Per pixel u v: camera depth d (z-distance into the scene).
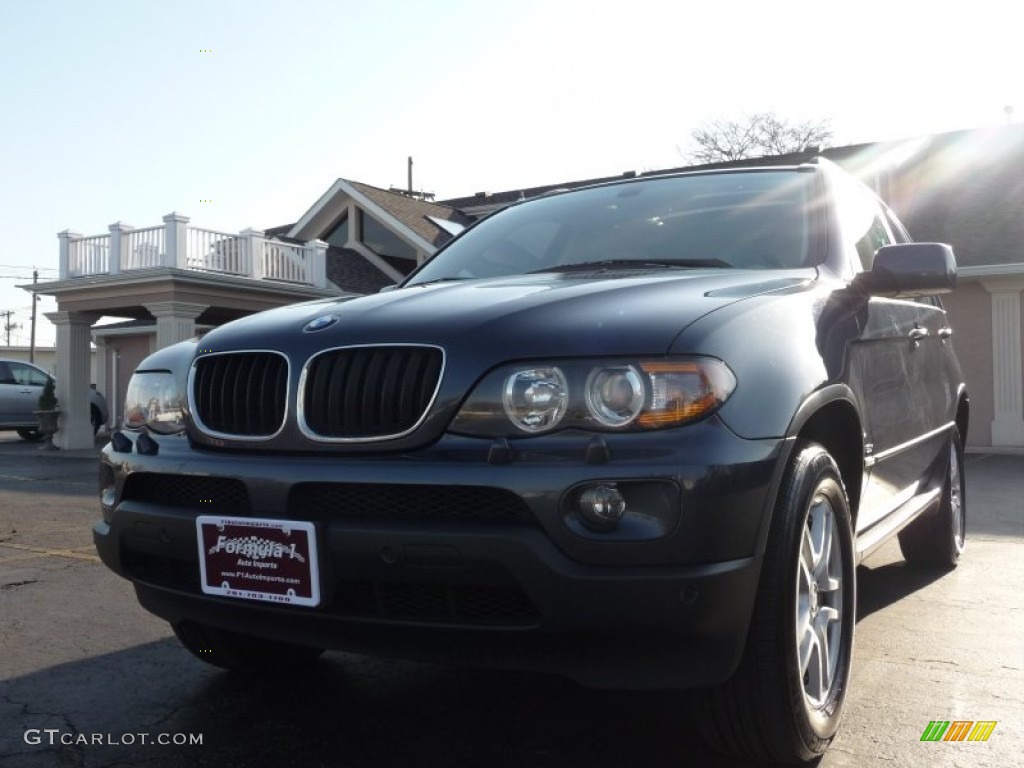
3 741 2.92
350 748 2.85
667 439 2.20
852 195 4.09
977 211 15.87
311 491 2.46
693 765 2.66
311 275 19.42
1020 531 6.55
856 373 3.04
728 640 2.23
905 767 2.64
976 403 14.38
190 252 17.05
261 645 3.40
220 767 2.72
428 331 2.45
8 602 4.74
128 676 3.54
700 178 3.98
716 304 2.53
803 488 2.49
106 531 2.96
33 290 18.66
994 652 3.69
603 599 2.16
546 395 2.27
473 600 2.33
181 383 2.90
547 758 2.74
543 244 3.78
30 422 21.12
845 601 2.89
